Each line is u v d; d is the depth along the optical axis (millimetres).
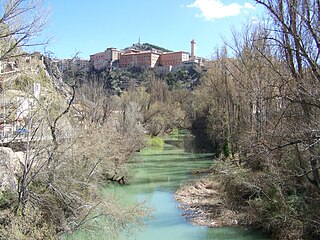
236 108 34281
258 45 23500
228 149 34938
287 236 15984
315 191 16203
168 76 118438
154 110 67312
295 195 16969
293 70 15031
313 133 13461
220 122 42438
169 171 38062
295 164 16859
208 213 22344
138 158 43438
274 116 20328
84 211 16219
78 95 39750
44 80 18781
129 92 72688
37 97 17891
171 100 78938
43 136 17234
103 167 22281
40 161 16906
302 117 15422
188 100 78875
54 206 15609
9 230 12227
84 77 51812
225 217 20969
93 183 18688
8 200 14742
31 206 14461
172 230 19469
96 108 39375
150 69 137750
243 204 21969
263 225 18078
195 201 25438
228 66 37281
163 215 22297
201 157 47938
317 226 15055
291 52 14977
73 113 25328
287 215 16234
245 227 19281
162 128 69188
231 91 35844
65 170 17141
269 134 17234
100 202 16266
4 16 15078
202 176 34469
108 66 138375
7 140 18453
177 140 69375
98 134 21438
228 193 23688
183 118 74312
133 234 18500
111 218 16906
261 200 18531
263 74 23734
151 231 19281
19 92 17422
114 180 30984
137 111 55500
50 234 13656
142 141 45188
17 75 17125
